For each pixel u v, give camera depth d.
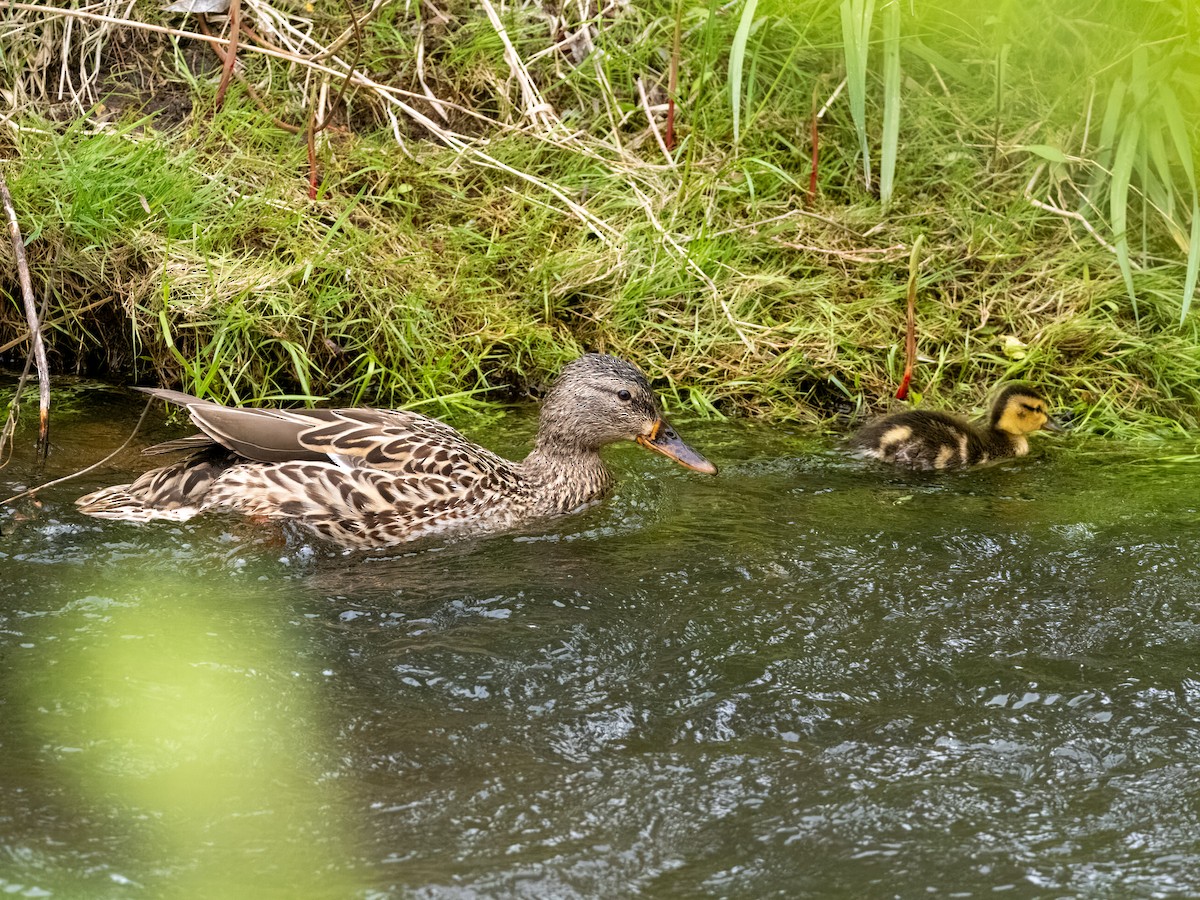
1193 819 6.35
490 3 14.04
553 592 8.45
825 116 14.14
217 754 6.62
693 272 12.72
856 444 11.16
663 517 9.87
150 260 12.09
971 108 14.23
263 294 11.89
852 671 7.58
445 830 6.15
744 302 12.62
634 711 7.13
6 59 13.77
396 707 7.09
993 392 11.48
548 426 10.21
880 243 13.20
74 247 12.23
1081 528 9.58
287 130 13.27
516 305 12.55
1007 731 7.01
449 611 8.16
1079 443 11.50
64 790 6.29
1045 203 13.57
